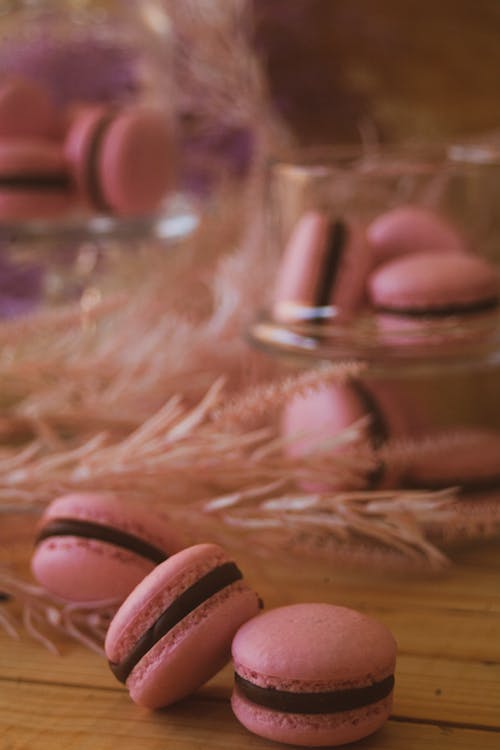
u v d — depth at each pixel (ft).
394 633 1.65
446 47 2.50
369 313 1.90
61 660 1.62
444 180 2.02
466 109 2.52
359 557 1.78
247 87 2.41
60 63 2.67
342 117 2.57
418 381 2.35
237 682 1.44
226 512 1.69
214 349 2.12
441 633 1.65
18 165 2.24
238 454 1.71
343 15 2.52
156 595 1.44
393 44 2.52
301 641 1.41
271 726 1.41
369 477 1.81
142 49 2.62
